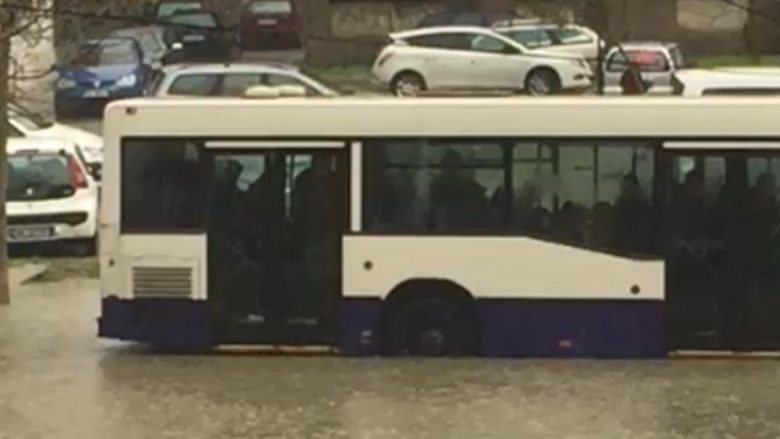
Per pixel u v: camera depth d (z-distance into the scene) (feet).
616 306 75.56
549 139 75.92
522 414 62.44
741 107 75.36
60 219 113.80
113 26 206.28
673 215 75.41
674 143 75.51
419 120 76.33
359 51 231.09
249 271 77.30
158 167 77.97
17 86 147.33
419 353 76.48
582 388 67.97
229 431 59.67
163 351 78.74
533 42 185.68
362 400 65.67
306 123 77.00
